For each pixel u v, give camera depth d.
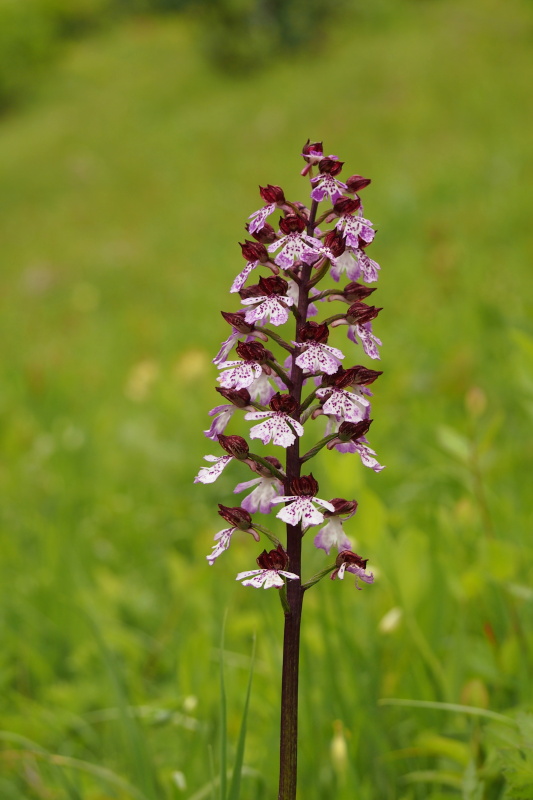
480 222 13.87
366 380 1.91
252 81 34.62
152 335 12.12
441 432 3.76
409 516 4.62
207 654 3.16
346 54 34.00
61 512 5.92
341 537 1.89
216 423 1.96
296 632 1.90
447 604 3.55
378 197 17.28
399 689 3.13
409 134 22.97
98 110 35.25
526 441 5.67
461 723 2.92
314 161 1.95
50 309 16.66
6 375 11.01
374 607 3.56
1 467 7.27
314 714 2.91
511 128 20.78
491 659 3.11
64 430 7.70
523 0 32.75
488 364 7.30
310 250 1.87
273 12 36.09
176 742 3.34
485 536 3.58
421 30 34.41
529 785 2.12
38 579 4.77
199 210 22.02
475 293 9.88
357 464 3.63
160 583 5.04
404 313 10.05
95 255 20.12
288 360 2.08
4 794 3.15
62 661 4.26
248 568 4.35
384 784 2.83
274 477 1.95
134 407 8.52
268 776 2.85
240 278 1.94
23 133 34.75
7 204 27.02
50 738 3.53
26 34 41.06
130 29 47.28
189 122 30.77
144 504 6.20
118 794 3.01
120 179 26.78
